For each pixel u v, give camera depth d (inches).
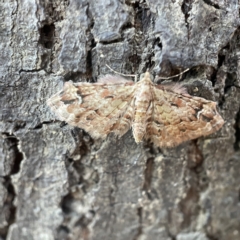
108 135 2.0
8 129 2.0
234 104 2.0
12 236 2.4
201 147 2.1
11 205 2.3
